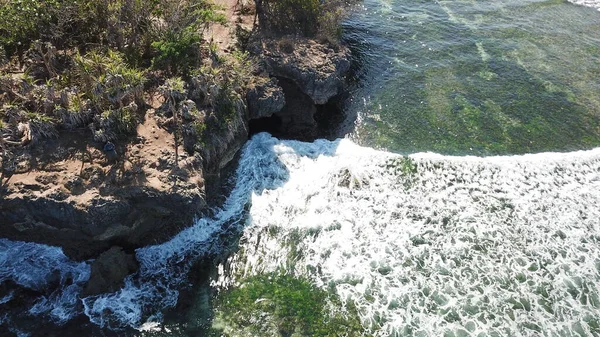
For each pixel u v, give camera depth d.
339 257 32.25
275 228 33.78
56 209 28.56
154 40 38.56
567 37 55.72
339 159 39.25
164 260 31.67
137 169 30.77
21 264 30.36
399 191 36.94
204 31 43.88
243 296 30.03
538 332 28.86
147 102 35.12
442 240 33.69
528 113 45.41
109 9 37.66
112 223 29.52
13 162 29.94
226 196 35.62
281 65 42.00
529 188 37.94
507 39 54.75
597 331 29.06
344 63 44.25
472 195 37.06
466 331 28.67
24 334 27.56
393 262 32.12
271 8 46.72
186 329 28.33
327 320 28.94
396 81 47.88
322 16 46.56
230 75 37.75
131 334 27.97
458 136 42.53
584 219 35.69
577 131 44.00
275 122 42.03
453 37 54.41
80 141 31.70
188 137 33.19
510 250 33.31
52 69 35.53
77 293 29.52
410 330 28.59
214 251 32.41
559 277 31.81
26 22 36.66
